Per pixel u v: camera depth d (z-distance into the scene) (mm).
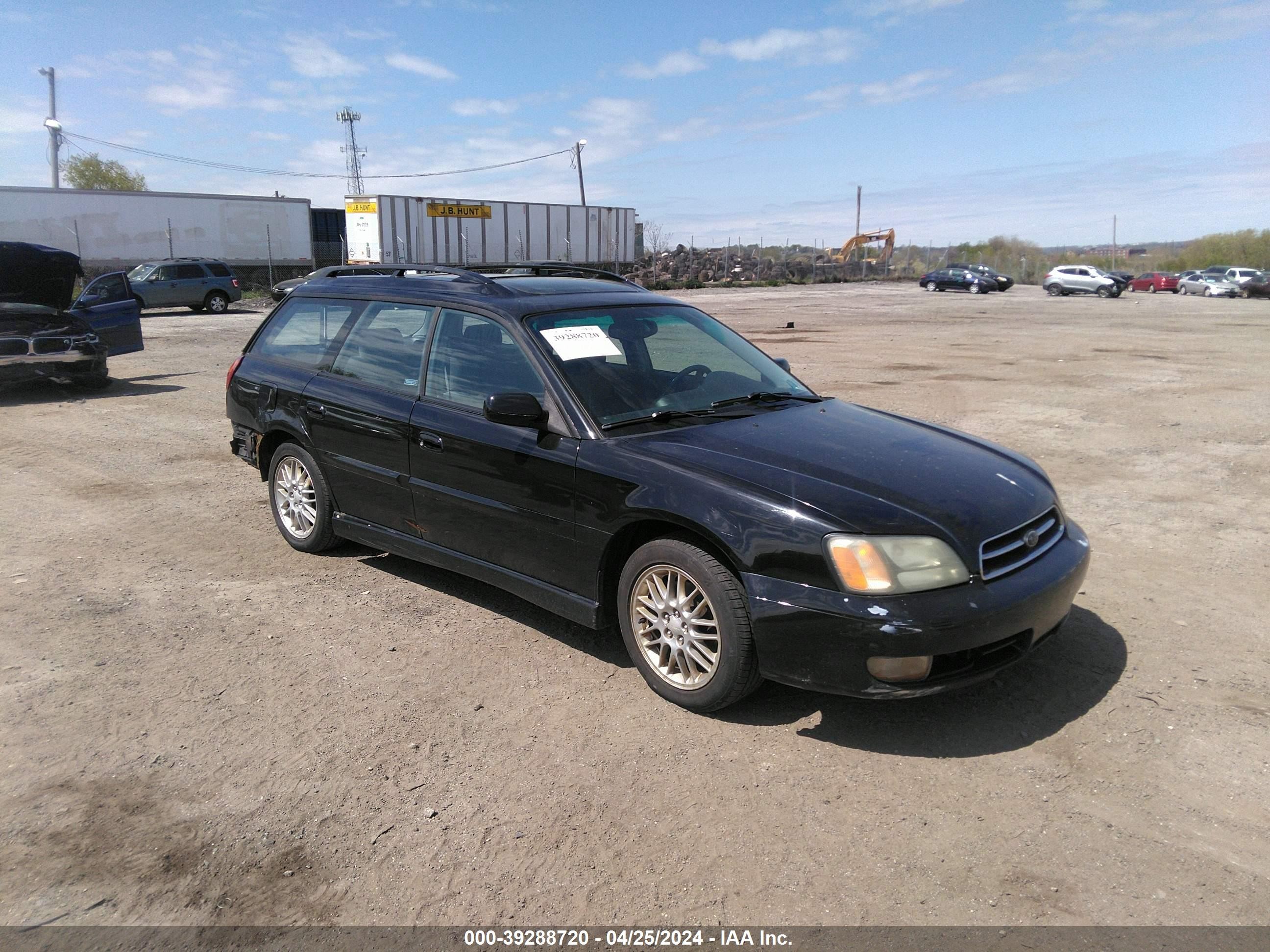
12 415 10023
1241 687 3719
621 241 50062
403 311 4762
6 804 2941
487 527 4156
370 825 2852
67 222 30484
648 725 3465
